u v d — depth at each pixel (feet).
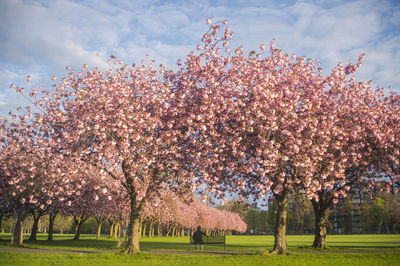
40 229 351.05
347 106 73.15
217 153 67.82
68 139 66.44
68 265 51.72
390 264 52.26
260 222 445.37
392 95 85.30
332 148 71.26
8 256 61.36
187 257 65.67
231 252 81.87
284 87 67.00
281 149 67.56
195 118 66.64
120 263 54.75
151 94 70.74
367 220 365.81
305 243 149.79
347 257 62.95
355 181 82.07
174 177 73.56
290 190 76.07
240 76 68.74
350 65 75.97
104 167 70.08
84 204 133.39
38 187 94.38
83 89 73.56
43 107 76.74
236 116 66.44
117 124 64.90
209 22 69.77
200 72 71.87
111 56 80.64
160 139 66.80
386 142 73.20
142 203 73.92
